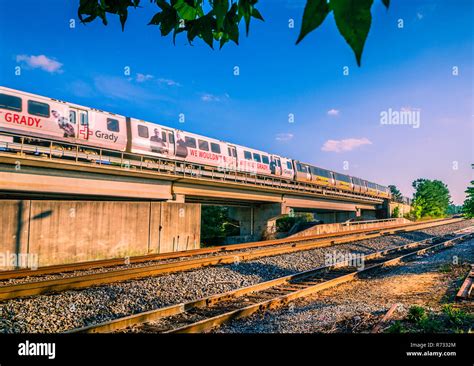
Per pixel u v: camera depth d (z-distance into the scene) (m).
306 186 39.72
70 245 15.49
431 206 76.31
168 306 8.73
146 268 11.99
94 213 16.44
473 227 47.94
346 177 48.91
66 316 7.76
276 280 12.34
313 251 19.41
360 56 0.92
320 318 8.13
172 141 23.98
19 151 16.89
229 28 1.72
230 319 8.27
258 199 32.50
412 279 13.17
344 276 13.55
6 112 16.12
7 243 13.61
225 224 39.97
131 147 21.48
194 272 12.55
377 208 59.66
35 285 9.22
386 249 23.00
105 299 9.03
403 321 7.28
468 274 12.19
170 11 2.01
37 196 20.39
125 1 2.05
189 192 25.83
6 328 6.80
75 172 19.23
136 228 18.23
